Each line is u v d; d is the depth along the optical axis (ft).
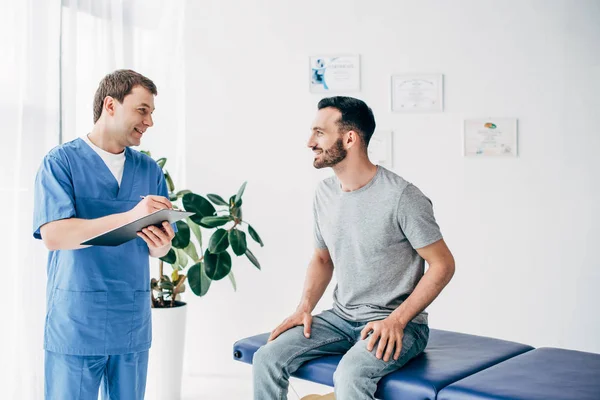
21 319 8.56
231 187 11.53
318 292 7.16
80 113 9.75
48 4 8.94
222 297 11.51
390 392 5.69
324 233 6.81
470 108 10.95
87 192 6.34
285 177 11.41
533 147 10.84
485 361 6.17
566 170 10.77
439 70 11.00
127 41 10.83
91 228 5.88
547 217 10.82
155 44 11.43
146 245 6.68
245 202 11.50
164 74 11.57
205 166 11.59
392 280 6.44
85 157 6.38
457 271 11.05
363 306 6.52
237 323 11.51
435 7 10.97
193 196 9.97
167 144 11.71
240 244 9.80
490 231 10.96
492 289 10.97
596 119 10.66
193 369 11.57
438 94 10.98
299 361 6.29
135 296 6.49
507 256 10.93
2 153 8.39
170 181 10.16
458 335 7.24
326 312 6.95
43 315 8.88
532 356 6.32
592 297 10.71
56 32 9.04
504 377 5.57
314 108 11.31
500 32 10.85
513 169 10.89
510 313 10.93
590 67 10.66
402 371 5.84
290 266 11.42
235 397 10.20
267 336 7.14
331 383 6.08
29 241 8.68
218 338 11.54
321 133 6.49
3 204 8.39
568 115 10.73
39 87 8.82
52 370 6.18
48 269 6.42
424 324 6.42
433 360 6.18
